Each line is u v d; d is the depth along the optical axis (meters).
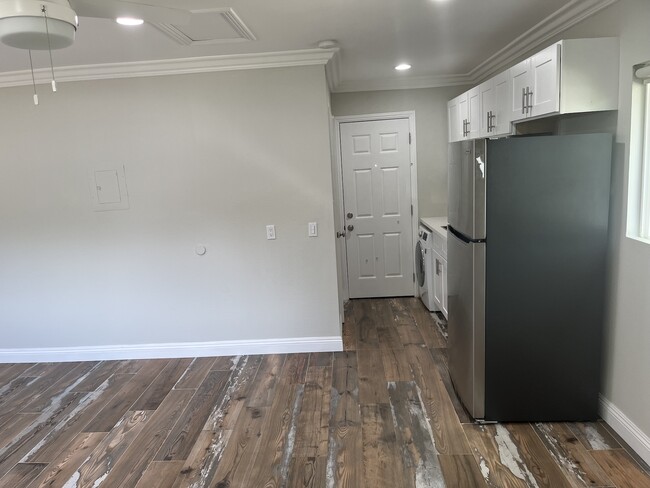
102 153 3.66
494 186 2.46
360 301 5.21
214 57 3.36
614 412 2.56
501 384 2.65
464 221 2.69
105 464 2.53
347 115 5.01
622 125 2.37
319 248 3.72
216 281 3.80
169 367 3.73
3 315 3.95
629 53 2.27
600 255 2.52
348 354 3.79
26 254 3.84
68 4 1.58
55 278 3.87
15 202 3.77
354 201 5.14
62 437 2.81
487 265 2.53
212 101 3.55
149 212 3.73
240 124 3.57
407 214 5.16
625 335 2.44
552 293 2.55
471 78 4.80
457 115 4.43
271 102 3.54
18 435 2.86
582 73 2.37
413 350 3.79
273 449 2.57
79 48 2.94
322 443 2.60
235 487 2.29
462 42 3.34
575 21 2.71
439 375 3.34
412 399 3.02
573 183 2.45
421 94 4.95
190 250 3.77
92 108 3.60
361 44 3.26
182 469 2.45
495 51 3.72
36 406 3.21
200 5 2.28
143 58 3.29
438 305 4.43
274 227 3.70
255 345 3.88
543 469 2.29
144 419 2.97
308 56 3.39
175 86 3.55
